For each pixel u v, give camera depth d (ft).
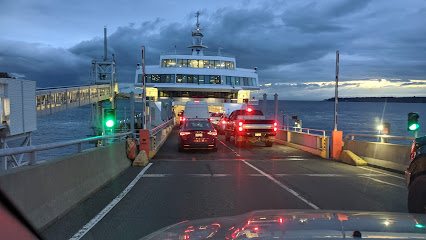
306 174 32.73
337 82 45.19
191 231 7.50
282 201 21.76
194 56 144.46
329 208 20.03
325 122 334.24
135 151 39.32
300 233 6.00
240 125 59.67
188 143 49.93
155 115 113.70
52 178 17.40
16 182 13.67
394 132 232.73
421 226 6.30
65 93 145.28
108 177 28.14
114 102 243.40
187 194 23.72
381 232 5.88
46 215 15.92
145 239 7.71
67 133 252.21
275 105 71.20
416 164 13.70
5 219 12.78
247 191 24.82
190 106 90.02
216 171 34.37
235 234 6.53
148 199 22.11
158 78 137.59
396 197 23.02
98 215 18.16
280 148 59.16
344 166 38.34
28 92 91.86
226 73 140.87
